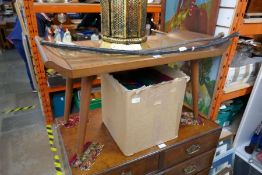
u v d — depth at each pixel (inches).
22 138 65.9
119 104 27.9
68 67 21.9
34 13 51.7
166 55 26.7
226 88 41.5
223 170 50.9
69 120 38.1
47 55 23.7
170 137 33.6
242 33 34.9
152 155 31.3
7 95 93.7
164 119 30.9
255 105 45.4
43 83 61.9
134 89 26.1
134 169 30.8
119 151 31.2
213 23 36.0
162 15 48.5
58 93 69.5
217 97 39.7
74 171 28.0
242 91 44.0
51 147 61.9
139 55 25.5
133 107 26.6
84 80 25.6
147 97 27.2
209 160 40.8
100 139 33.5
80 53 25.9
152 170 32.9
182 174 37.9
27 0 49.9
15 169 54.8
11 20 156.7
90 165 28.9
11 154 59.6
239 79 43.4
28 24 52.2
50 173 53.4
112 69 23.5
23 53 82.7
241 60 44.2
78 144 29.3
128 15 26.0
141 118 28.3
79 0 59.7
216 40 31.8
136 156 30.6
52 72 62.2
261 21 35.9
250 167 47.4
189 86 42.3
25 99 89.9
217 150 47.9
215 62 37.8
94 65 22.8
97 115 39.9
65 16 70.6
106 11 26.5
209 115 41.5
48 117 67.8
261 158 46.7
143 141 30.7
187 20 41.4
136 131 29.0
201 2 37.4
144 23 28.5
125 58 25.0
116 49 25.4
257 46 51.8
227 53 35.7
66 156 30.7
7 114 79.4
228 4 33.4
